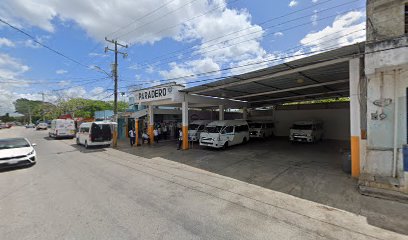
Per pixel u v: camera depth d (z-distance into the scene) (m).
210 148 15.78
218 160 11.49
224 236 4.07
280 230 4.32
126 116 24.59
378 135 6.72
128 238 3.96
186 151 14.73
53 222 4.58
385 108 6.62
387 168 6.51
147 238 3.97
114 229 4.29
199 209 5.33
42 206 5.43
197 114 26.06
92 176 8.50
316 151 13.80
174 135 23.69
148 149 16.22
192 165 10.55
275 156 12.27
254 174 8.67
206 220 4.73
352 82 7.78
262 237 4.05
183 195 6.35
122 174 8.85
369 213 5.08
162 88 15.83
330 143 17.64
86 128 17.67
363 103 7.53
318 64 8.92
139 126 23.48
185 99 15.69
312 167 9.52
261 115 26.45
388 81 6.60
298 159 11.32
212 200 5.96
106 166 10.48
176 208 5.38
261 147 15.91
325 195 6.29
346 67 9.45
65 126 25.59
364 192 6.21
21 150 10.01
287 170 9.12
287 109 23.91
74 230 4.25
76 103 51.00
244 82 12.16
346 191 6.51
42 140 24.22
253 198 6.13
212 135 14.81
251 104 23.73
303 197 6.19
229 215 5.00
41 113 70.50
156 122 23.95
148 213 5.06
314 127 18.27
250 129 20.66
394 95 6.50
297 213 5.13
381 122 6.67
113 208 5.33
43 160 12.12
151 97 16.81
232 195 6.38
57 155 13.95
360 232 4.25
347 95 18.48
